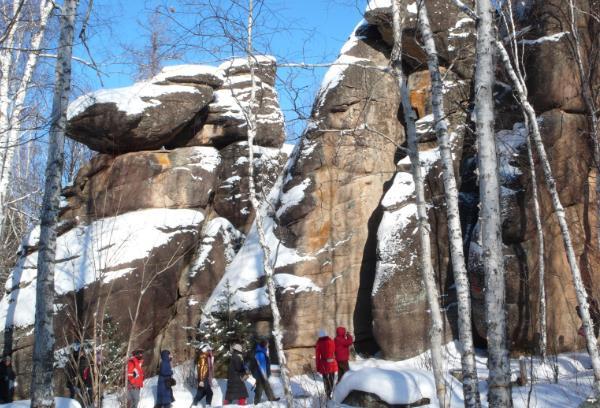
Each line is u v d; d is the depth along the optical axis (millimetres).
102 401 8070
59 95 10414
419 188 10172
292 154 18625
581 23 16484
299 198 17156
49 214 9938
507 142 16047
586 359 13773
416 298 15539
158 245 17156
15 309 16172
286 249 16969
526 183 15422
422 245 9992
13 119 14938
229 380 12664
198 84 18984
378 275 15656
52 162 10172
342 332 13289
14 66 15180
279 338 10688
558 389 10930
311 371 15602
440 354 9336
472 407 7668
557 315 14914
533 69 16172
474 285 15398
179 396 14391
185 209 18594
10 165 15898
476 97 6758
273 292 11031
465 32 17406
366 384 10305
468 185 16750
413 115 10406
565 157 15688
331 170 17359
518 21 17250
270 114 20250
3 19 11961
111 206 18250
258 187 19266
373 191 17266
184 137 19766
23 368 15406
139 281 16438
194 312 17453
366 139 17422
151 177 18547
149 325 16375
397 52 10586
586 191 15766
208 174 19172
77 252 16891
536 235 15172
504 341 6184
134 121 17688
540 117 16047
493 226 6395
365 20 19000
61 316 15594
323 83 18047
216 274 18125
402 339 15312
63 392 13820
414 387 10203
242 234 19297
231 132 19734
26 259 17359
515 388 11180
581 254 15484
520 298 14938
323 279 16625
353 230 16984
